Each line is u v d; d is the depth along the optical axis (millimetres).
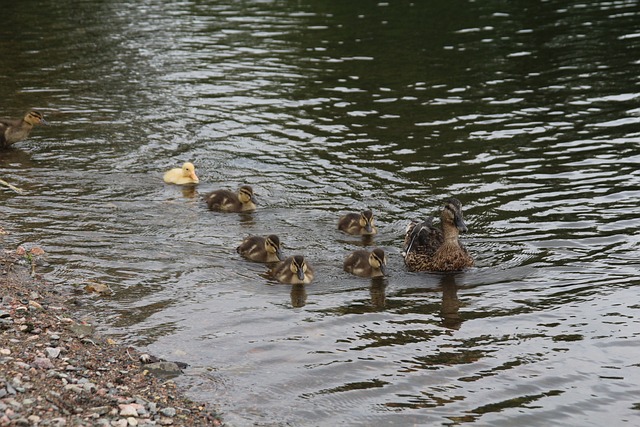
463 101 21562
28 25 29875
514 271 12734
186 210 14953
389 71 24344
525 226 14344
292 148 18203
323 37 28344
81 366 9453
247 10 32625
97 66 24547
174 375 9602
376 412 9047
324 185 16203
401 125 19766
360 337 10711
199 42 27625
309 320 11148
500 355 10258
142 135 18812
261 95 22016
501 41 27578
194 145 18281
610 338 10664
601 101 21375
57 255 12719
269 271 12773
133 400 8836
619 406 9227
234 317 11156
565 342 10586
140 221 14344
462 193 15781
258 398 9242
